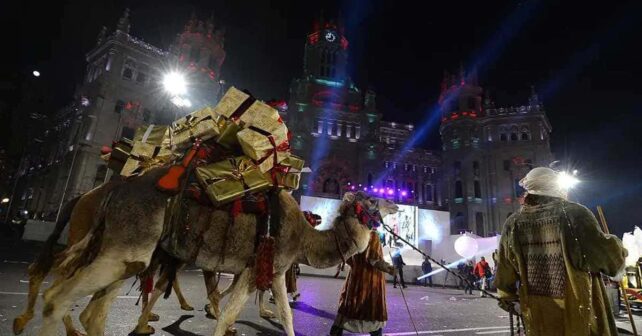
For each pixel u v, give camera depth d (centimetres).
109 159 369
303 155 4475
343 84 5050
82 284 275
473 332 611
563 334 230
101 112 3844
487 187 4603
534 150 4581
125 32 4203
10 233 2741
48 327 264
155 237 303
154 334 441
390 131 5284
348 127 4844
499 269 285
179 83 1423
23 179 4809
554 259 242
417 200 4825
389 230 425
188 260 327
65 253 290
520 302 260
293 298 865
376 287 465
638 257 990
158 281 442
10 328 405
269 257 325
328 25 5341
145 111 4169
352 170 4625
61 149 4278
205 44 4656
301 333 514
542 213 257
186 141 363
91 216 312
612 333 221
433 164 5069
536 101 4806
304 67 5169
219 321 317
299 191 4281
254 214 341
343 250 394
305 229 385
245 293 329
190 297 805
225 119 371
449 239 2861
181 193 319
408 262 2614
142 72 4238
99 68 4238
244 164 351
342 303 467
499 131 4822
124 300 679
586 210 238
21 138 4538
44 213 3822
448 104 5253
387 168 4875
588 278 228
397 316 747
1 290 645
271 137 359
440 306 1006
